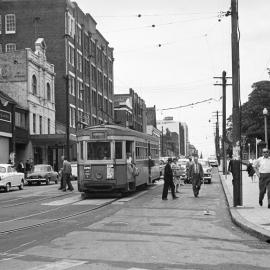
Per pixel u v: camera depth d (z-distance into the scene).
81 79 73.44
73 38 69.69
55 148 60.94
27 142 54.12
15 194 31.50
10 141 50.53
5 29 66.62
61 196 27.91
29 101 54.81
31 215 18.39
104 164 25.78
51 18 66.12
